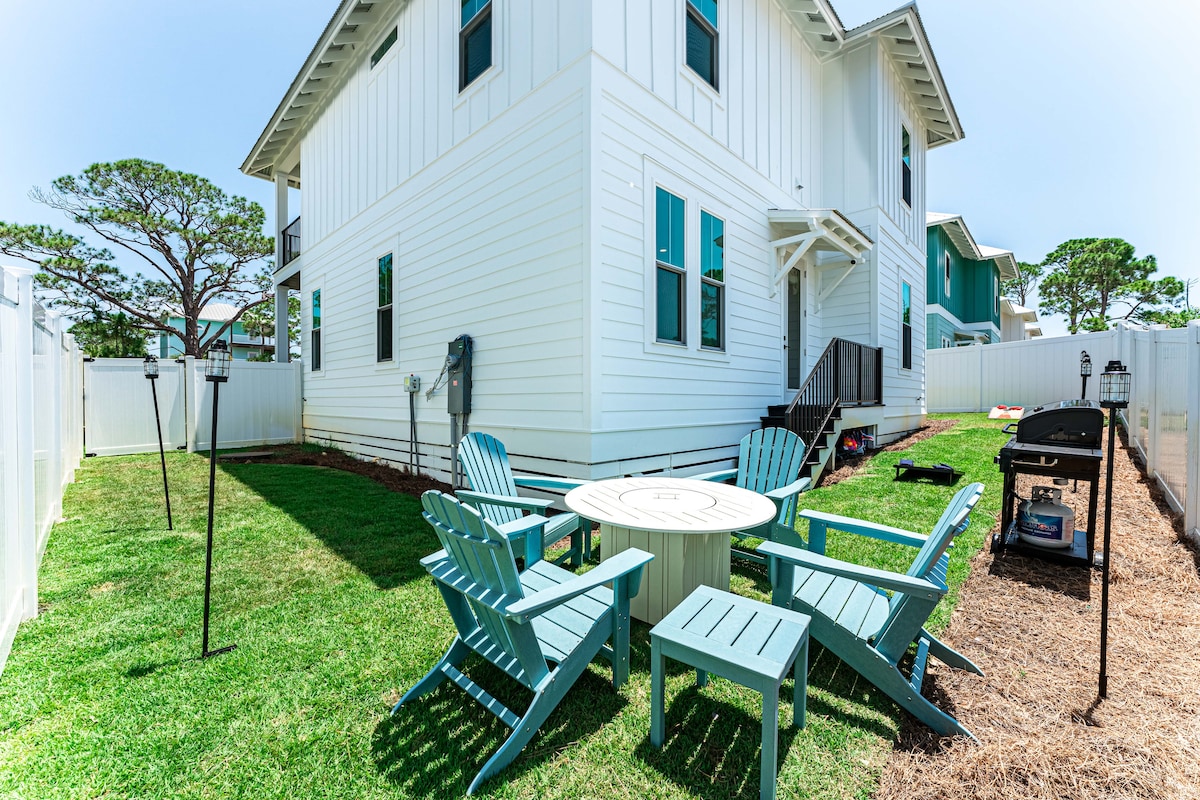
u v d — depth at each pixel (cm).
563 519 347
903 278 945
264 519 464
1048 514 338
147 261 1647
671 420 543
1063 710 195
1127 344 716
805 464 572
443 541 189
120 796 157
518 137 523
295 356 2352
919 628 193
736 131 646
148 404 917
